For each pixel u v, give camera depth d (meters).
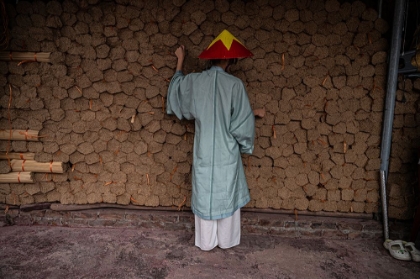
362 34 2.68
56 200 3.07
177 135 2.92
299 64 2.75
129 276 2.35
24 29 2.73
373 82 2.75
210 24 2.72
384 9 2.76
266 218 2.96
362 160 2.88
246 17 2.69
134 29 2.74
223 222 2.62
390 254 2.66
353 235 2.91
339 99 2.79
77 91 2.83
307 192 2.97
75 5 2.68
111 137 2.94
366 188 2.92
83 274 2.36
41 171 2.95
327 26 2.69
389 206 2.93
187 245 2.77
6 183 3.00
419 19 2.74
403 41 2.69
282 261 2.57
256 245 2.79
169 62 2.78
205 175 2.50
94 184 3.03
